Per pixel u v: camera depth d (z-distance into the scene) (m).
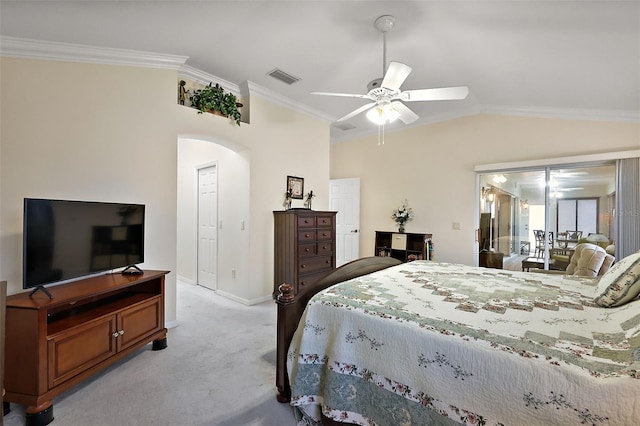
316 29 2.58
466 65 3.12
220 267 4.37
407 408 1.30
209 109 3.41
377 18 2.42
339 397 1.48
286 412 1.79
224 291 4.28
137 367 2.28
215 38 2.70
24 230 1.88
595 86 3.07
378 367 1.40
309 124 4.73
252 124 3.88
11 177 2.30
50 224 2.02
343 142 6.23
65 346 1.85
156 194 2.99
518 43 2.57
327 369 1.56
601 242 3.67
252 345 2.68
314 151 4.81
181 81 3.31
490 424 1.10
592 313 1.49
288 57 3.09
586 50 2.48
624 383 0.93
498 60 2.93
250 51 2.97
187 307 3.76
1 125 2.28
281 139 4.28
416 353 1.31
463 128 4.66
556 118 3.90
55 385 1.78
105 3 2.08
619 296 1.50
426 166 5.07
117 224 2.52
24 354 1.72
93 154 2.65
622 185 3.45
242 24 2.49
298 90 3.95
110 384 2.05
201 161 4.78
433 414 1.23
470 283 2.04
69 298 1.89
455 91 2.36
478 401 1.14
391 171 5.51
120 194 2.78
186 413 1.77
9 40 2.29
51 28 2.28
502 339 1.19
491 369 1.12
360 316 1.50
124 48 2.71
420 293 1.79
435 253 4.93
